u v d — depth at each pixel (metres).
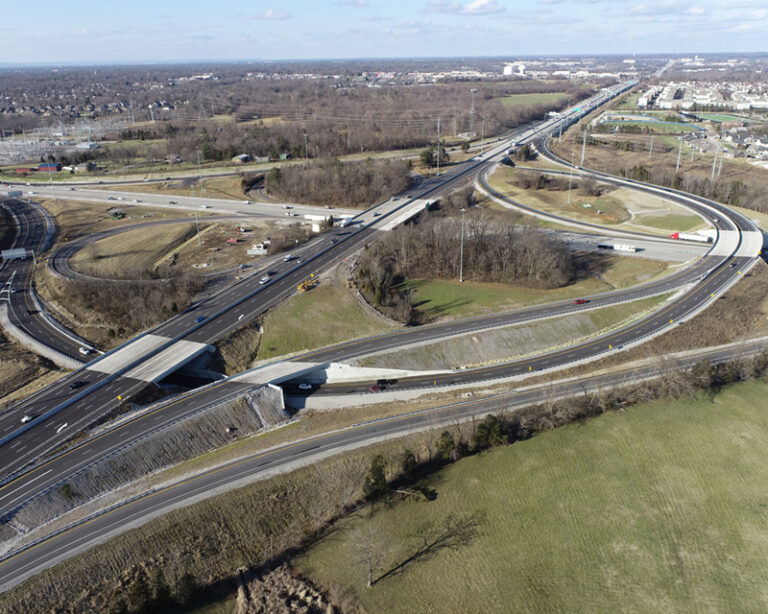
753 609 74.44
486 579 78.69
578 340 134.50
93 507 85.06
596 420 108.81
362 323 138.25
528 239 164.12
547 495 92.12
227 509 86.06
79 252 186.00
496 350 129.50
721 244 185.25
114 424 100.06
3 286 163.62
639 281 164.75
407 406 113.06
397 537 85.44
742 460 99.31
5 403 107.38
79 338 135.00
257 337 132.75
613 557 81.88
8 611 69.56
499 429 100.31
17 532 79.38
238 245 190.50
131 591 71.31
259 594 76.88
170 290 148.38
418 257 169.25
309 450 99.25
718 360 125.50
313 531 87.06
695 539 84.62
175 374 121.75
